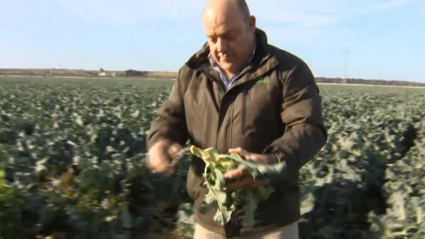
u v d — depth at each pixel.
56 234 6.09
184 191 8.52
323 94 44.50
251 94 3.30
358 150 10.38
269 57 3.28
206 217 3.59
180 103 3.62
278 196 3.40
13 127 13.50
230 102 3.35
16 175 6.97
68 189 7.35
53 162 8.55
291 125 3.27
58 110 19.83
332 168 8.11
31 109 18.66
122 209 7.11
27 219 5.83
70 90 38.84
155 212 8.00
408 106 28.30
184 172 8.55
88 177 7.41
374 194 8.55
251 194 3.08
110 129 12.07
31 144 9.84
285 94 3.26
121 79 86.69
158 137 3.54
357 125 15.64
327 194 7.18
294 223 3.52
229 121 3.35
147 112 17.02
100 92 36.84
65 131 11.64
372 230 6.24
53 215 6.02
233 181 3.02
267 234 3.44
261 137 3.34
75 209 6.26
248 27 3.23
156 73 133.00
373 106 29.25
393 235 6.00
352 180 7.81
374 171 9.11
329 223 7.04
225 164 2.99
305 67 3.34
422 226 5.86
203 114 3.45
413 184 7.64
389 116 20.03
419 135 16.56
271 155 3.01
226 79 3.40
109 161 8.34
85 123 14.97
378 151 11.01
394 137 14.07
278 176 2.87
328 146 10.81
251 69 3.28
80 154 8.94
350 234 6.87
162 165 3.41
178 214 7.37
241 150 2.98
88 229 6.22
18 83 51.78
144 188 8.16
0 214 5.62
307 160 3.17
